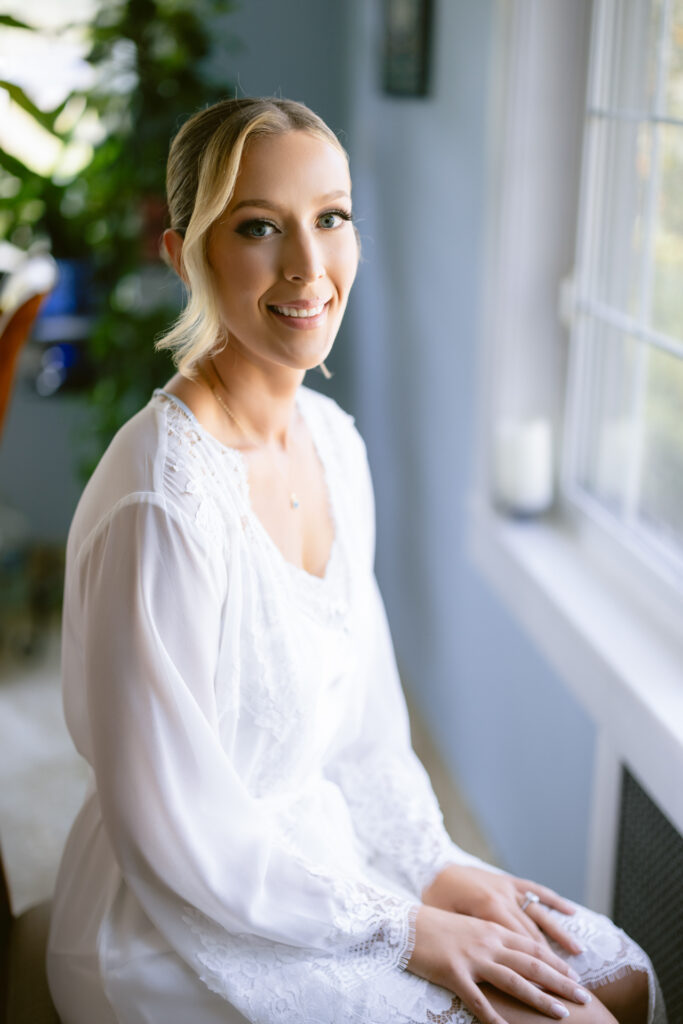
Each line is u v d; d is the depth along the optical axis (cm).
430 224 227
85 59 254
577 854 180
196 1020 107
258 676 110
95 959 109
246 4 288
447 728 248
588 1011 104
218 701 109
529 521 200
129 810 102
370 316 283
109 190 262
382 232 267
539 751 193
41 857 208
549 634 174
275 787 119
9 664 278
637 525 172
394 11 235
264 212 102
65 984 112
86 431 306
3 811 221
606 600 171
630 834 155
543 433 195
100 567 102
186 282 110
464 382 214
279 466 120
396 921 109
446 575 239
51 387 304
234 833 106
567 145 180
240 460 111
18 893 198
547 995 104
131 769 101
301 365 108
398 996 105
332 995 104
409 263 245
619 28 164
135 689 100
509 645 204
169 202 108
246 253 103
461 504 223
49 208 261
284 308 105
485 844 222
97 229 268
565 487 196
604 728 156
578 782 177
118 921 110
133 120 258
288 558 120
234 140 99
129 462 104
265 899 107
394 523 278
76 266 297
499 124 182
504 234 186
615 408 177
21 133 280
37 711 259
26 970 119
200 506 103
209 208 100
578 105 178
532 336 192
